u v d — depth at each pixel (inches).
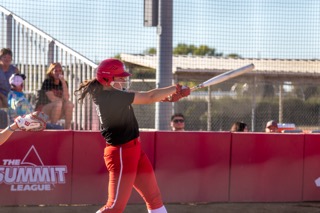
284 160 554.9
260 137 550.9
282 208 535.8
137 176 374.0
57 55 668.7
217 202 543.8
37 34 676.1
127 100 355.6
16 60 672.4
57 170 514.6
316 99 844.6
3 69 625.3
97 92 363.3
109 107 356.5
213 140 541.6
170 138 533.3
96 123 652.7
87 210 506.3
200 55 871.1
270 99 832.3
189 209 520.7
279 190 554.6
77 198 518.9
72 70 669.3
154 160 530.3
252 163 549.0
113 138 360.2
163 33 674.2
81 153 518.6
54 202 515.5
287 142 555.5
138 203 532.7
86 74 655.1
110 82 360.5
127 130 360.2
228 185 545.6
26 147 508.4
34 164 510.6
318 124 836.6
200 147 539.2
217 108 824.3
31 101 678.5
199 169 539.2
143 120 783.1
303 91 845.2
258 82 834.2
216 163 542.6
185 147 536.1
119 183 360.8
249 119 821.9
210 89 830.5
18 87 582.6
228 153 544.7
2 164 504.1
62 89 629.9
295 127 784.3
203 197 540.7
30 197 510.9
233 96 826.8
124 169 360.8
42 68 676.7
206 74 896.9
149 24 671.8
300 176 558.3
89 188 520.1
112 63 360.8
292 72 851.4
